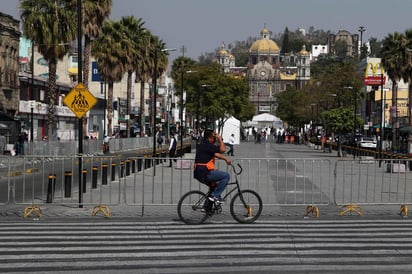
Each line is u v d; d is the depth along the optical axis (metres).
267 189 18.95
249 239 12.78
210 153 14.70
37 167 21.28
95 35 47.19
